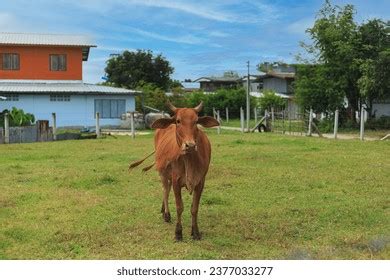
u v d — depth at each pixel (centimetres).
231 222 797
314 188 1067
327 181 1134
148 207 902
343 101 3581
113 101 3859
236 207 901
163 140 775
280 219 816
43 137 2498
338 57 3450
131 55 6141
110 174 1236
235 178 1166
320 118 3909
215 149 1777
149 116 3781
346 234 737
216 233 744
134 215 850
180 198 709
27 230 764
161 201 950
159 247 682
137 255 650
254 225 781
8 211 885
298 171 1263
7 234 750
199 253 656
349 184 1103
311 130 2812
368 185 1095
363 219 820
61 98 3741
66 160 1552
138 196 993
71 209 891
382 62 3083
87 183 1112
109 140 2362
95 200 955
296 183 1108
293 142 2075
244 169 1288
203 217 831
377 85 3145
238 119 5359
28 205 927
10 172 1297
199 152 696
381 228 775
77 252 670
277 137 2417
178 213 709
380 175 1208
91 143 2173
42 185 1118
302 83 3584
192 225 721
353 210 871
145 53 6166
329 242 704
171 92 5397
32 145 2127
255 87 7319
